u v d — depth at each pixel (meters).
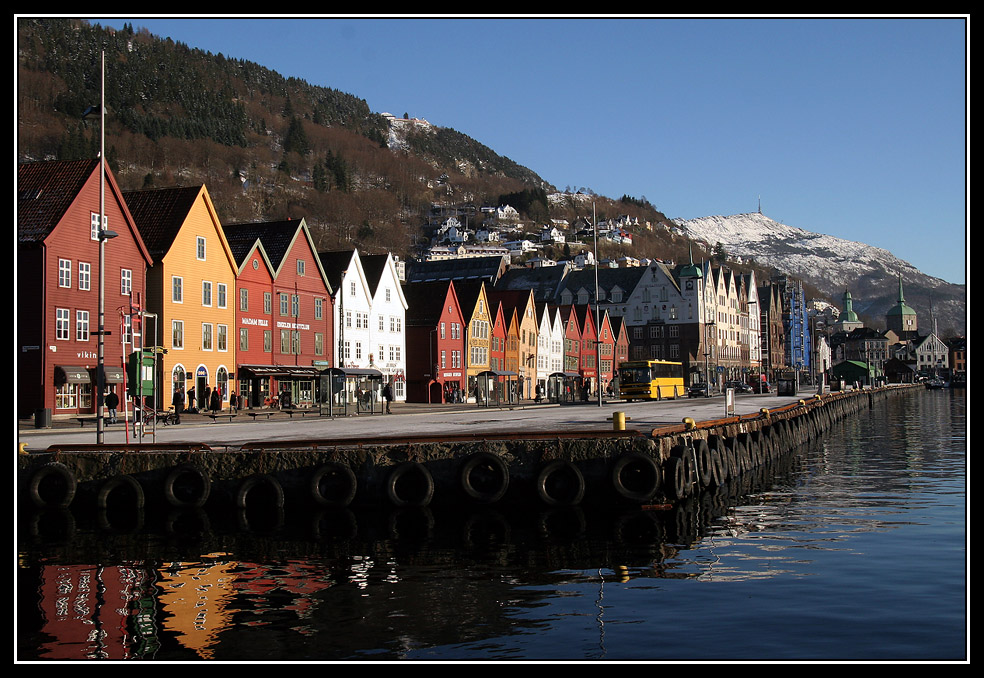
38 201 49.78
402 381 83.94
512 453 25.66
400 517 24.06
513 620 14.06
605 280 146.75
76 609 15.16
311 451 25.58
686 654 12.30
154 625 14.19
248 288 63.84
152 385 29.66
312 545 20.52
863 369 167.00
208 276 59.88
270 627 13.98
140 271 54.34
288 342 68.06
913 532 21.33
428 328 85.50
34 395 47.59
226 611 14.91
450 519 23.75
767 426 43.12
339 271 75.50
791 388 109.00
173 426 43.34
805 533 21.44
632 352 141.88
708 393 103.75
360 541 20.95
